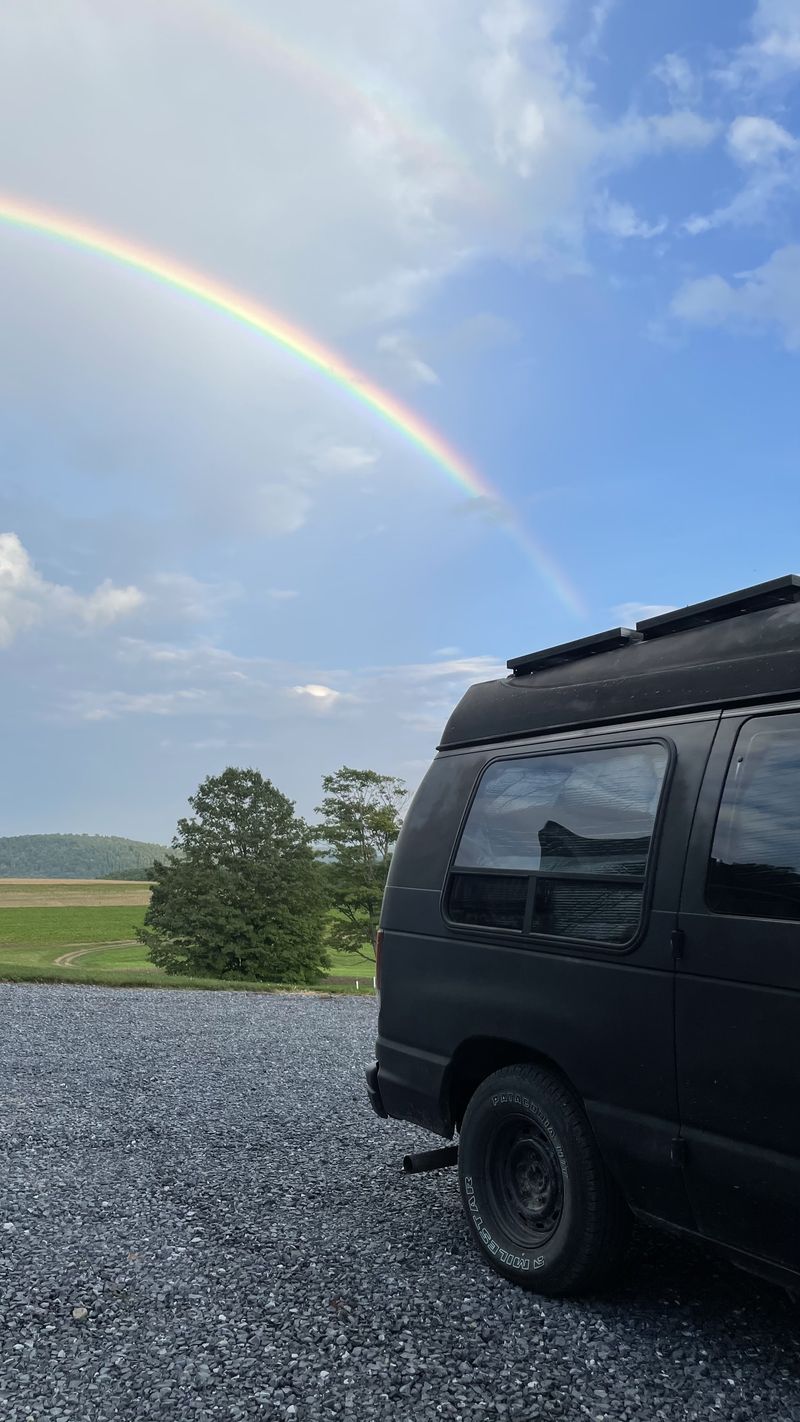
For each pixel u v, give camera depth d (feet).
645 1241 14.12
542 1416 9.46
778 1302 12.07
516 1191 13.19
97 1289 12.38
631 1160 11.22
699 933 10.68
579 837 12.64
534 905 13.02
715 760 11.23
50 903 402.72
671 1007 10.86
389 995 15.57
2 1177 17.13
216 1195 16.40
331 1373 10.27
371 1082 15.79
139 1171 17.71
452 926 14.34
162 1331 11.23
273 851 117.50
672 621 12.86
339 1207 15.88
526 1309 11.87
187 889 115.85
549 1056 12.37
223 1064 28.17
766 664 11.17
